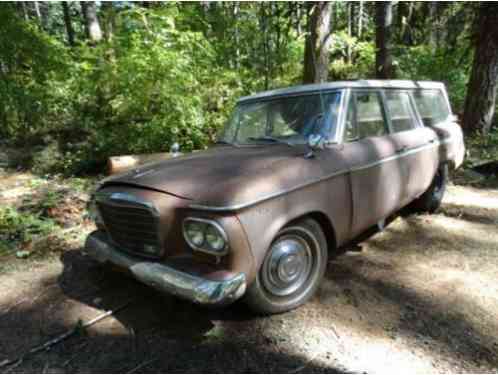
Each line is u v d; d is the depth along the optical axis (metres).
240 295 2.16
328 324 2.51
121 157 6.16
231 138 3.55
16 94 7.38
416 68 11.29
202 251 2.17
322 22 7.77
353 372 2.09
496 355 2.19
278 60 9.56
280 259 2.51
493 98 8.17
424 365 2.12
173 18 7.20
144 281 2.34
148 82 6.50
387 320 2.54
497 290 2.86
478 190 5.55
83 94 8.67
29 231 4.21
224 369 2.15
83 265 3.54
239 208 2.11
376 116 3.39
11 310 2.82
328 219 2.71
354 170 2.87
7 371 2.19
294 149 2.81
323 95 3.10
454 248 3.62
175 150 3.73
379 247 3.69
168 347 2.36
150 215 2.25
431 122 4.41
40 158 7.35
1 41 7.12
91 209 2.97
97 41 9.68
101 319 2.67
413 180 3.75
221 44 9.11
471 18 11.27
